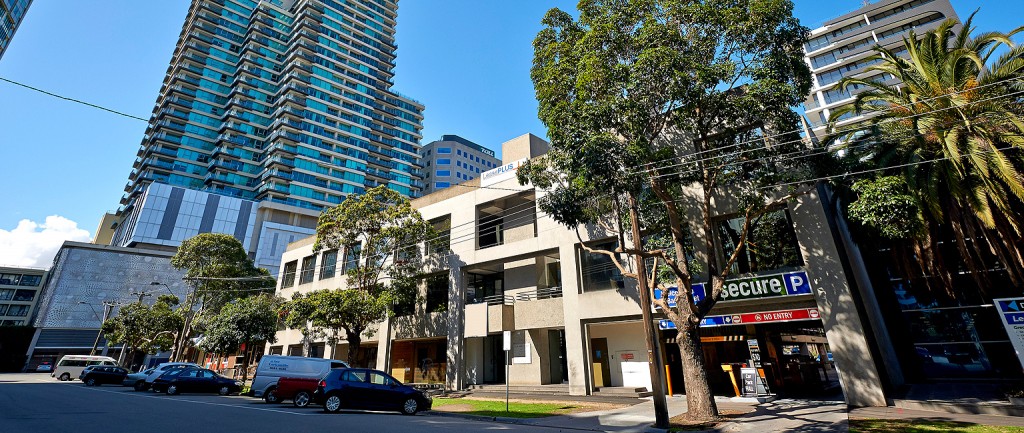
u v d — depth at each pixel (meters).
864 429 10.01
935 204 12.95
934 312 18.94
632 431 10.98
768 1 11.78
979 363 17.56
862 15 62.00
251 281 38.34
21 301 77.81
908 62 15.66
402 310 27.16
